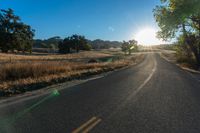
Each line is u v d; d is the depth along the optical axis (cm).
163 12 3472
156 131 663
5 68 1791
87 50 15538
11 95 1213
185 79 1970
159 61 5984
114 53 13400
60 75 1966
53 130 666
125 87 1502
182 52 4656
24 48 6084
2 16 5691
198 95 1215
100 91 1338
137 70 3058
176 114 842
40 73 1922
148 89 1420
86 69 2789
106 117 800
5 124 721
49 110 889
